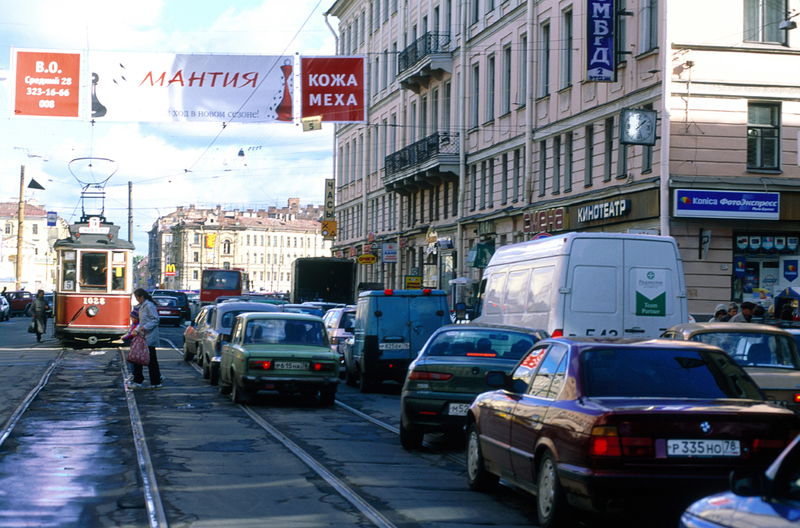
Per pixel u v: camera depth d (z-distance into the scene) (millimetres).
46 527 7699
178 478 10008
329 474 10430
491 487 9625
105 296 33875
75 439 12727
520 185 39312
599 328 15766
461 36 45906
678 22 27531
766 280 27969
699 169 27500
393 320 21312
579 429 7121
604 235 15961
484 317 20219
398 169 52281
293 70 24062
